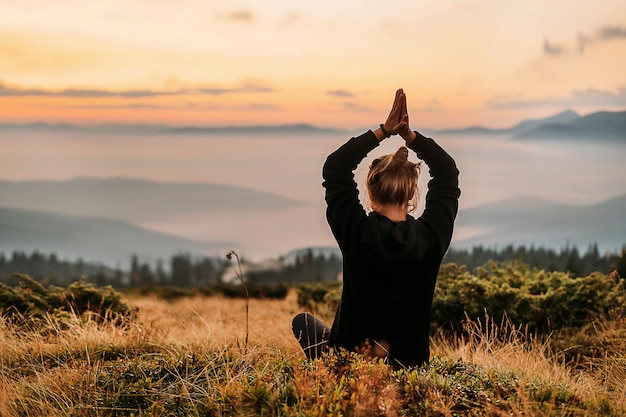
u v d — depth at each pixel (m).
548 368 5.52
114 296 9.02
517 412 3.40
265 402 3.60
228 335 6.55
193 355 4.81
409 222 3.57
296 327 4.57
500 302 7.95
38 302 8.15
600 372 5.61
